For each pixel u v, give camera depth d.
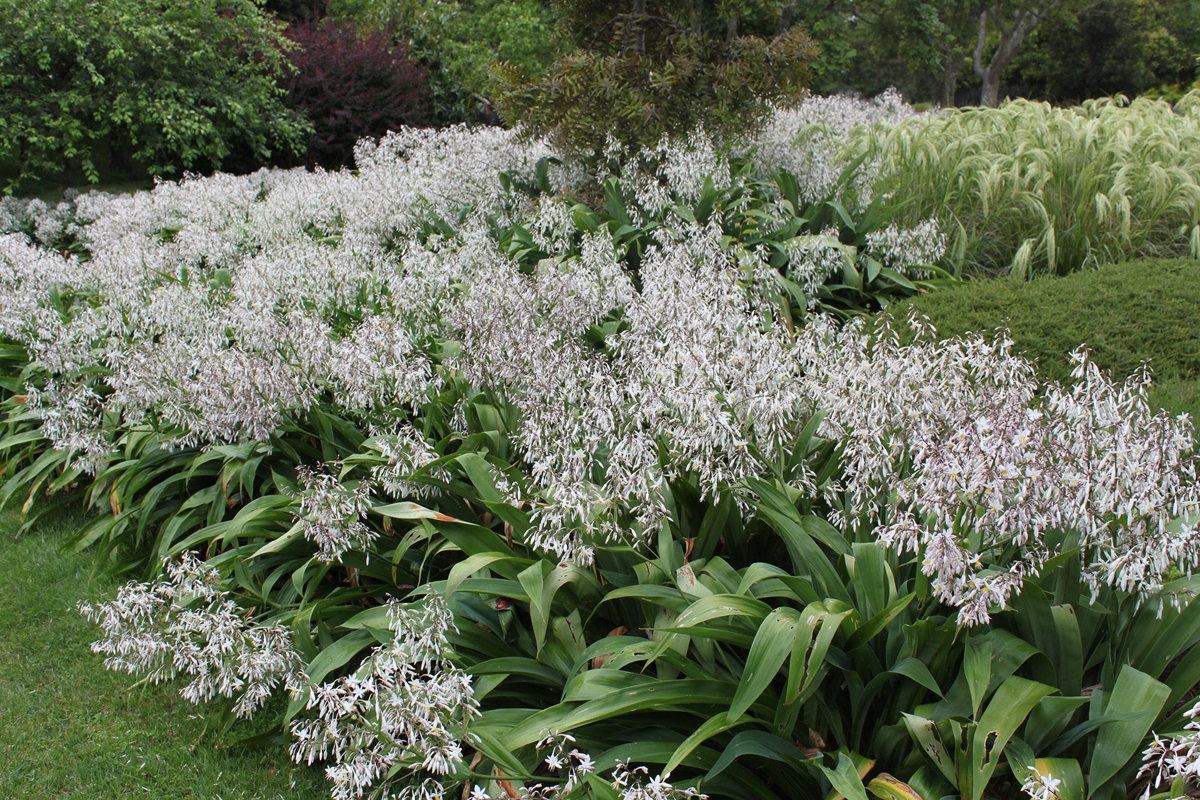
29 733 3.31
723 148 7.27
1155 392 4.58
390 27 16.77
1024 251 6.74
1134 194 7.49
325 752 2.46
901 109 12.09
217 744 3.16
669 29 7.77
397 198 7.27
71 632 3.96
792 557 2.80
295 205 7.92
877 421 2.64
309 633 3.09
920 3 21.72
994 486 2.16
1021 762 2.06
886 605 2.45
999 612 2.44
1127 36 28.17
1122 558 2.12
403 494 3.35
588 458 3.04
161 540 4.12
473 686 2.68
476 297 3.88
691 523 3.11
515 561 2.83
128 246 6.74
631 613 2.98
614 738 2.54
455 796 2.63
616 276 4.44
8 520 5.13
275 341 3.95
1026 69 31.06
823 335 3.30
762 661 2.22
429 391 3.92
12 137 11.12
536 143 8.20
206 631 2.81
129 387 4.15
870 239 6.38
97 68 11.37
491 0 18.69
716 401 2.73
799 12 21.20
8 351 6.08
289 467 4.19
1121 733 2.06
